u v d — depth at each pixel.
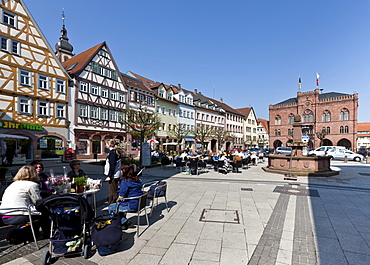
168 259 3.35
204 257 3.41
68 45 34.91
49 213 3.56
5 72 17.94
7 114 18.00
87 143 24.58
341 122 48.84
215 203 6.43
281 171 13.11
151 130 22.36
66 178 4.95
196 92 53.97
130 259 3.36
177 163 14.38
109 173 5.64
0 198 5.30
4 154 17.34
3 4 17.88
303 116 53.97
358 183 10.23
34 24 19.88
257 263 3.25
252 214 5.46
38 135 19.94
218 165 13.08
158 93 36.03
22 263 3.27
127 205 4.26
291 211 5.73
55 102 21.42
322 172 12.62
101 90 26.20
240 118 60.69
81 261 3.31
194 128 40.34
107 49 27.14
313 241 4.00
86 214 3.47
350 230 4.52
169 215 5.36
